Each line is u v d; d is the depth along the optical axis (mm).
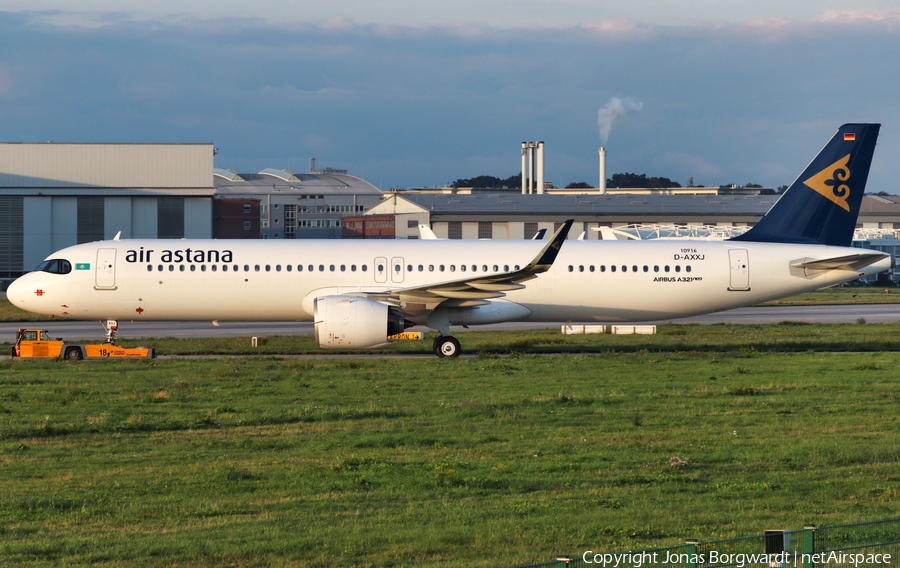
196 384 110125
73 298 144875
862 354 147750
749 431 80000
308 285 145125
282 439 76062
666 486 59750
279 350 159750
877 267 166125
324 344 135875
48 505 54031
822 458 68500
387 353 156250
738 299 151375
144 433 79062
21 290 145625
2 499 55219
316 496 56656
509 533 47688
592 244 152250
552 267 147875
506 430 80500
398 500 55875
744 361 136750
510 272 133750
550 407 92500
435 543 45875
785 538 38875
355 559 43375
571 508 53469
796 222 154625
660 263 149375
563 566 38094
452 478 60625
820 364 132125
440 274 146000
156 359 141750
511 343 171750
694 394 101875
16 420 84312
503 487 59562
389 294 139125
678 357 142375
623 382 112625
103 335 199250
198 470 64062
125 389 105438
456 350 145625
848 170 153375
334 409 90250
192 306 146000
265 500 55594
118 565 42281
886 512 52469
